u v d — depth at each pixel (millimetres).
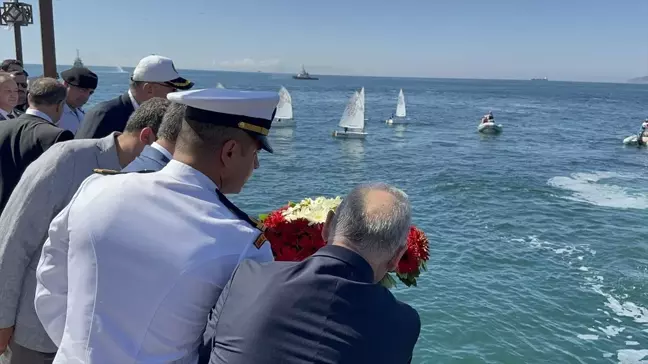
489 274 12938
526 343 9711
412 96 135625
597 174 28047
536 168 29812
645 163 32156
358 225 1804
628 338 9953
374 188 1958
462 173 27688
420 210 19750
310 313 1674
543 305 11211
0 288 2268
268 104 1914
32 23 8898
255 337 1654
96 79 5078
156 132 2574
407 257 2422
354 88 179625
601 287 12234
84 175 2412
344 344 1655
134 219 1736
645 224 17875
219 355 1704
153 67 3828
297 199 21828
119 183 1820
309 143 38625
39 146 3092
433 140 42594
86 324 1703
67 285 1911
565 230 16984
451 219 18375
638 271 13266
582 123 64125
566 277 12820
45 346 2402
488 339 9789
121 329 1701
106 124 3793
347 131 42594
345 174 27281
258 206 20703
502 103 113062
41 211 2291
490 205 20656
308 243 2453
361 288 1731
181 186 1835
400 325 1786
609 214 19297
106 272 1696
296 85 199625
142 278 1707
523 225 17531
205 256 1766
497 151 36812
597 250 14930
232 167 1914
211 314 1784
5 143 3105
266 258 1961
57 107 3480
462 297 11461
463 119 64938
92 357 1689
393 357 1752
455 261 13844
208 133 1839
